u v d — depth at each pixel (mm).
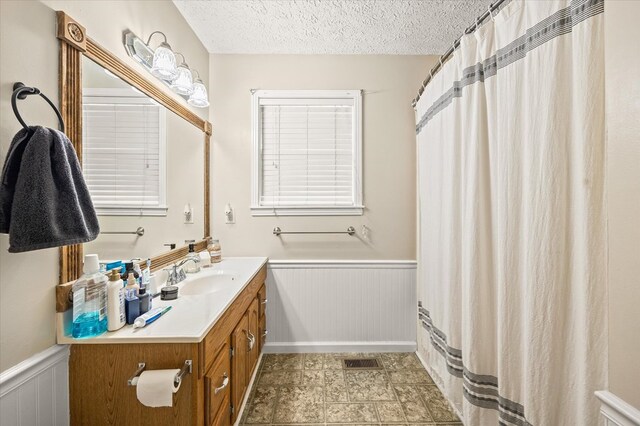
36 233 730
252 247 2193
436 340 1739
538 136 946
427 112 1869
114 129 1163
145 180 1377
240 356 1397
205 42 2039
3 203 719
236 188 2188
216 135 2176
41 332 849
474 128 1264
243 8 1705
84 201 857
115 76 1163
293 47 2096
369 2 1653
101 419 914
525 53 1003
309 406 1604
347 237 2197
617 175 674
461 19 1798
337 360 2072
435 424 1483
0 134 745
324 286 2184
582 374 815
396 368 1974
